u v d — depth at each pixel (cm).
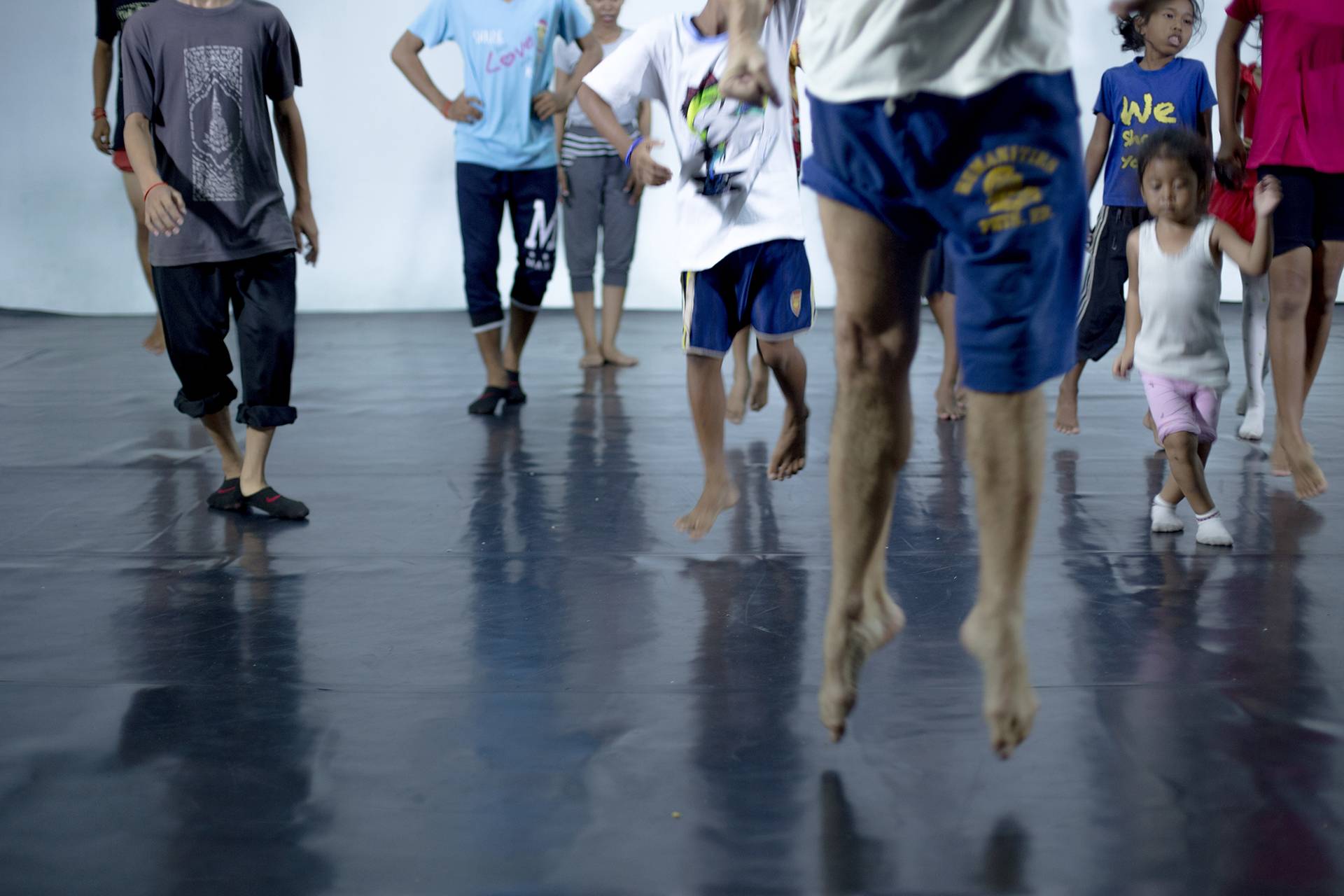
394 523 402
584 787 218
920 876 187
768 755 229
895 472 201
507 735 240
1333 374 683
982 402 176
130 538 386
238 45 393
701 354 348
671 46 338
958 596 323
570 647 289
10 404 617
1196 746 231
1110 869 189
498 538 383
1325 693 256
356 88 1019
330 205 1034
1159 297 370
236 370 712
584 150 719
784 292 340
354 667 278
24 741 239
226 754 233
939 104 169
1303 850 194
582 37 606
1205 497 364
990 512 179
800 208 344
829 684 210
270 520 407
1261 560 350
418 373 714
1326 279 428
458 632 301
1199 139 370
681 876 188
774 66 332
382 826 205
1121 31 535
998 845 196
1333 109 397
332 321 977
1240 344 832
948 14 167
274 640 296
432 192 1035
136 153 379
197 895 184
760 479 454
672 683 266
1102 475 458
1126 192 518
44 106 1009
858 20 174
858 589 205
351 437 537
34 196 1019
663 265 1053
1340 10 387
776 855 194
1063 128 169
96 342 847
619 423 563
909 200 181
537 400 624
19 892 186
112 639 298
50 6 997
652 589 332
